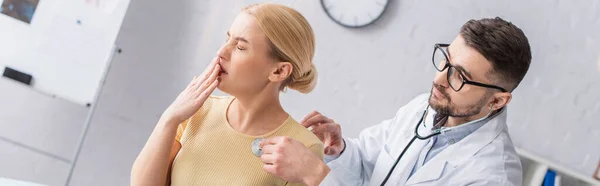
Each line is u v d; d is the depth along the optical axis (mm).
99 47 2672
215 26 2996
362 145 1840
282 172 1202
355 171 1778
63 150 3008
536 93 2914
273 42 1172
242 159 1226
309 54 1226
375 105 2996
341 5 2936
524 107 2924
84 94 2684
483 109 1562
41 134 2977
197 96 1208
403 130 1729
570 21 2865
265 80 1209
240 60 1182
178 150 1303
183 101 1217
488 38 1431
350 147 1752
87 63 2668
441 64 1524
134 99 3033
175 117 1206
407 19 2934
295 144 1228
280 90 1277
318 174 1226
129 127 3047
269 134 1257
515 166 1594
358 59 2979
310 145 1286
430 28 2928
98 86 2684
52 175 3010
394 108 2988
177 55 3021
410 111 1795
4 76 2609
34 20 2627
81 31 2652
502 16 2881
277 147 1212
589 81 2881
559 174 2502
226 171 1220
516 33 1455
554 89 2902
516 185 1564
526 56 1474
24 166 2979
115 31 2668
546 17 2871
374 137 1840
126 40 2992
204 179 1222
